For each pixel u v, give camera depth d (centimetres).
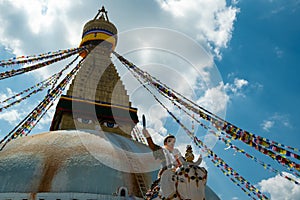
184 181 491
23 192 1041
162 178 528
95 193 1052
